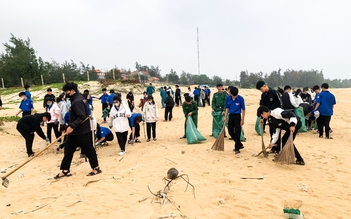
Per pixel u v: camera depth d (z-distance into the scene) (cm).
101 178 531
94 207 390
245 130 1073
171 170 495
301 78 14312
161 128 1249
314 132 997
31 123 784
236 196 420
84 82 3781
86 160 685
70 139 546
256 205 388
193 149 766
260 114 596
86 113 543
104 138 886
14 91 3853
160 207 382
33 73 5434
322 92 880
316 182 483
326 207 384
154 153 735
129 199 416
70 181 521
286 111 561
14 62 5206
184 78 10669
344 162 608
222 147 710
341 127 1128
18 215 373
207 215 360
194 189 451
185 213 364
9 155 828
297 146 773
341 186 465
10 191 491
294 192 436
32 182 542
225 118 711
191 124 868
